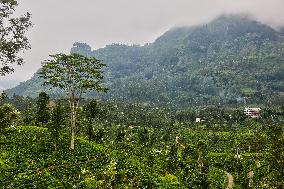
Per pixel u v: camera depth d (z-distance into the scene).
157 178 82.62
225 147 158.38
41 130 92.62
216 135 171.38
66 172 70.44
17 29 65.44
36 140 85.00
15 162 70.25
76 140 92.56
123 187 68.31
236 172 123.69
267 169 98.94
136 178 76.75
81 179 67.44
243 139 165.50
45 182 62.47
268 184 71.00
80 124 110.88
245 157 139.75
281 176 69.50
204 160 115.31
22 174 64.62
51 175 67.44
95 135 105.94
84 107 109.38
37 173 67.69
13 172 65.50
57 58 82.56
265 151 137.88
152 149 119.31
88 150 87.31
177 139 162.88
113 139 123.12
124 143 114.94
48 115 106.31
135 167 85.25
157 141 143.88
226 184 110.94
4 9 63.16
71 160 78.69
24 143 81.69
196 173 97.94
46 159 75.56
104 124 154.62
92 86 85.88
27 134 88.00
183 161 114.88
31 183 61.00
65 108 101.94
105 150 92.25
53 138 87.00
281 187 67.75
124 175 74.75
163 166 101.75
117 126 157.62
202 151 130.62
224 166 135.50
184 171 103.56
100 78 87.56
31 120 109.44
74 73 85.00
